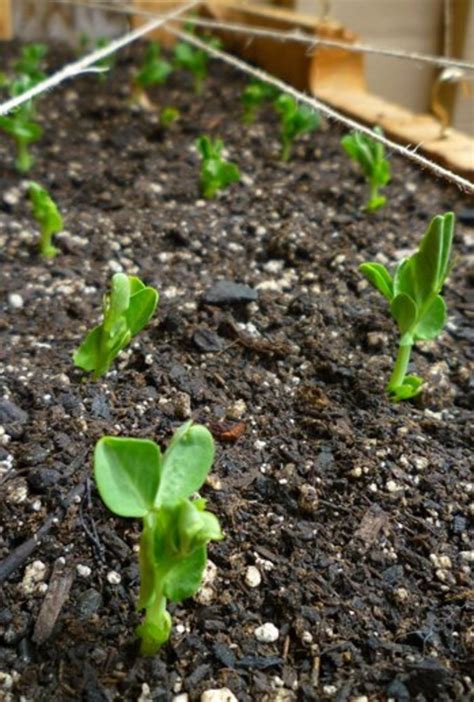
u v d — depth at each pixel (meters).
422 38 0.76
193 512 0.24
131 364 0.37
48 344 0.38
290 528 0.31
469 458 0.34
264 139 0.61
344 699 0.27
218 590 0.29
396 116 0.62
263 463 0.33
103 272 0.44
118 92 0.71
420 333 0.35
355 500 0.32
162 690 0.27
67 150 0.59
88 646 0.28
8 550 0.30
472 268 0.46
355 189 0.53
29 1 0.88
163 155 0.58
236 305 0.41
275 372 0.38
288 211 0.50
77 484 0.31
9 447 0.33
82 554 0.30
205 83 0.75
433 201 0.52
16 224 0.49
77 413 0.34
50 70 0.76
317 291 0.43
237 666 0.28
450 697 0.27
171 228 0.48
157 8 0.86
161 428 0.34
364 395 0.36
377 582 0.30
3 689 0.27
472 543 0.31
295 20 0.71
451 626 0.29
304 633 0.28
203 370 0.37
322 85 0.69
